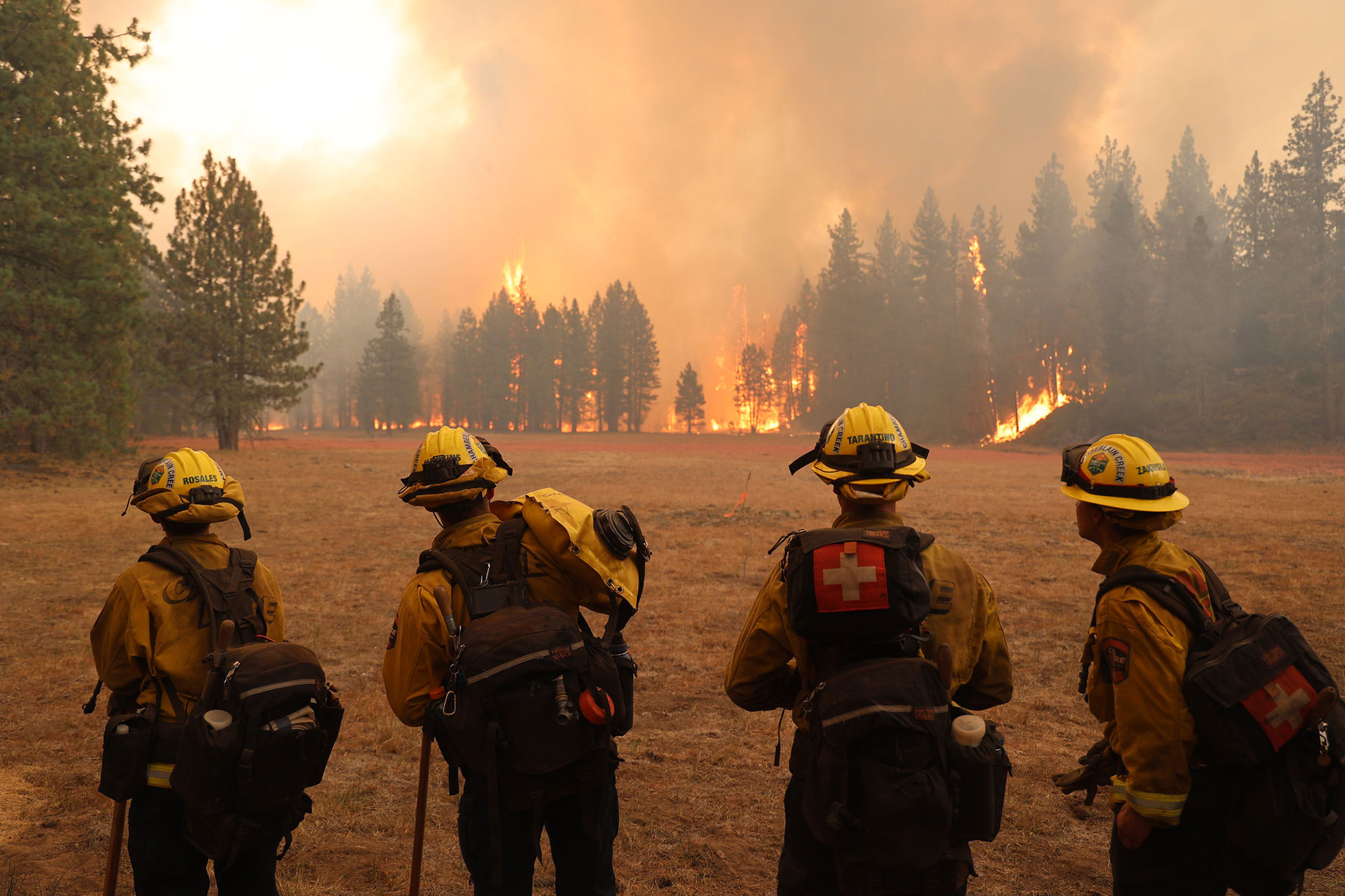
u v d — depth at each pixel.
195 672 2.45
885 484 2.24
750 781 5.12
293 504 21.78
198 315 53.25
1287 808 1.94
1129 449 2.32
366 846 4.14
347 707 6.41
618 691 2.23
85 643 8.16
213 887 3.65
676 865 4.04
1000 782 2.03
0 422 29.78
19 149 30.02
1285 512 21.67
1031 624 9.45
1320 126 79.81
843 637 2.02
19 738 5.68
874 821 1.86
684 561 13.73
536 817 2.12
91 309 31.62
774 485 31.64
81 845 4.11
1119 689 2.09
